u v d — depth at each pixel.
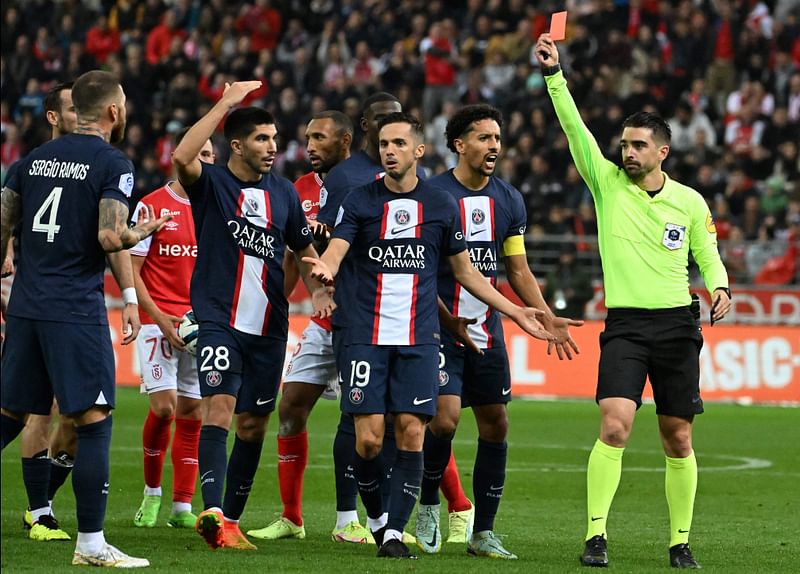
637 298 24.31
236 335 25.94
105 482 22.70
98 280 22.95
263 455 45.12
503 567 23.34
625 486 38.41
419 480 24.56
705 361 67.31
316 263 23.80
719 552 26.30
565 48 85.94
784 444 49.91
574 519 31.69
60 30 96.44
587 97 81.12
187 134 25.22
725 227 72.19
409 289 24.55
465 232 26.39
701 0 87.38
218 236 26.08
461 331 25.45
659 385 24.42
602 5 87.25
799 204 72.50
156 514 29.77
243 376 26.31
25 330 22.66
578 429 54.12
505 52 86.69
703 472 41.88
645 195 24.58
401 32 91.62
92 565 22.53
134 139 85.69
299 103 86.50
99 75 23.23
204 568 22.52
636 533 29.31
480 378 26.00
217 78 88.94
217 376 25.62
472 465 42.56
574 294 68.44
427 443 25.94
